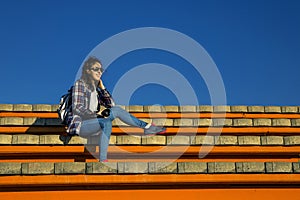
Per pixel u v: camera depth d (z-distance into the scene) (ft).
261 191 17.47
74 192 16.97
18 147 20.66
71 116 18.95
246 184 17.38
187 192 17.26
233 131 24.50
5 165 16.53
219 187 17.38
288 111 28.14
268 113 27.94
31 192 16.89
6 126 22.72
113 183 16.75
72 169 16.69
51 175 16.60
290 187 17.58
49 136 20.94
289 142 22.08
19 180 16.44
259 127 24.59
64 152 20.94
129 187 17.12
